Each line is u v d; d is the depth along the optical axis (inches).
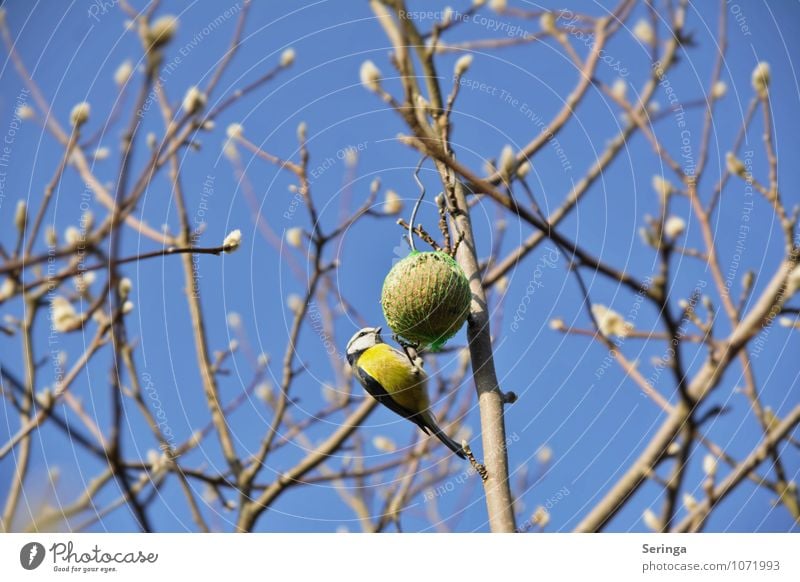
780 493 339.9
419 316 313.6
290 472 386.6
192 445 375.6
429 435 372.2
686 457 339.9
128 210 360.8
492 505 294.2
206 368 384.8
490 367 313.0
